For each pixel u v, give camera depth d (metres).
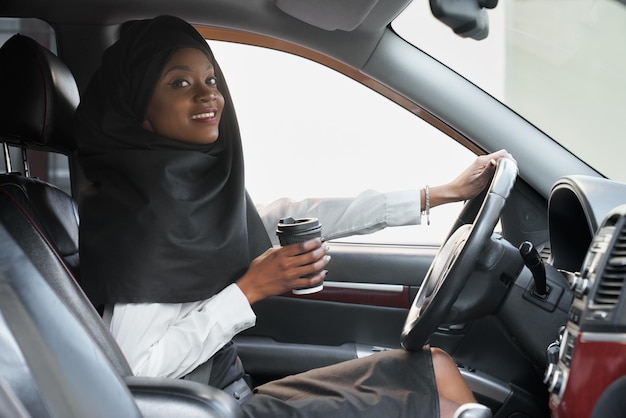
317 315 2.41
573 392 1.28
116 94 1.93
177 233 1.79
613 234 1.25
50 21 2.29
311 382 1.81
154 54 1.90
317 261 1.81
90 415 1.10
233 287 1.79
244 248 1.90
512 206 2.22
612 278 1.25
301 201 2.37
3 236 1.20
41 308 1.15
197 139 1.92
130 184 1.85
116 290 1.74
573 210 1.68
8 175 1.83
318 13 2.11
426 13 2.22
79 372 1.13
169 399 1.31
